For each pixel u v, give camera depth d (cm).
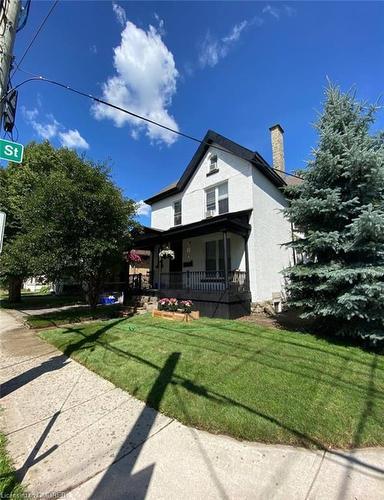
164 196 1510
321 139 668
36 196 881
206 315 943
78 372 445
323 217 689
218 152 1233
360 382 393
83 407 330
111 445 255
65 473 219
